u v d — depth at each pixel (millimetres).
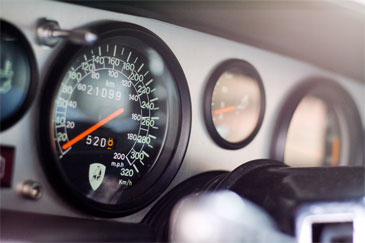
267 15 374
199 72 393
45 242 276
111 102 348
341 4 364
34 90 299
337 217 280
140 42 354
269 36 416
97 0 323
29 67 297
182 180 385
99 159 344
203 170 397
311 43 432
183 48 384
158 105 372
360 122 531
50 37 303
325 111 521
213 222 297
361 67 485
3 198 293
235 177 319
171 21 371
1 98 292
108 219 342
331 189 288
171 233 327
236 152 424
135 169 361
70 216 324
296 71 469
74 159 332
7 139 295
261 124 439
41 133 304
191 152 391
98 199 344
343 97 513
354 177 298
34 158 305
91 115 338
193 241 307
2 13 290
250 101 434
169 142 376
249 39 415
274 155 454
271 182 301
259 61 438
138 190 361
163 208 360
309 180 295
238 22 385
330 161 529
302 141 506
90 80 336
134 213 355
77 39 274
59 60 310
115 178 352
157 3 342
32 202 306
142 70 363
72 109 328
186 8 353
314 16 378
